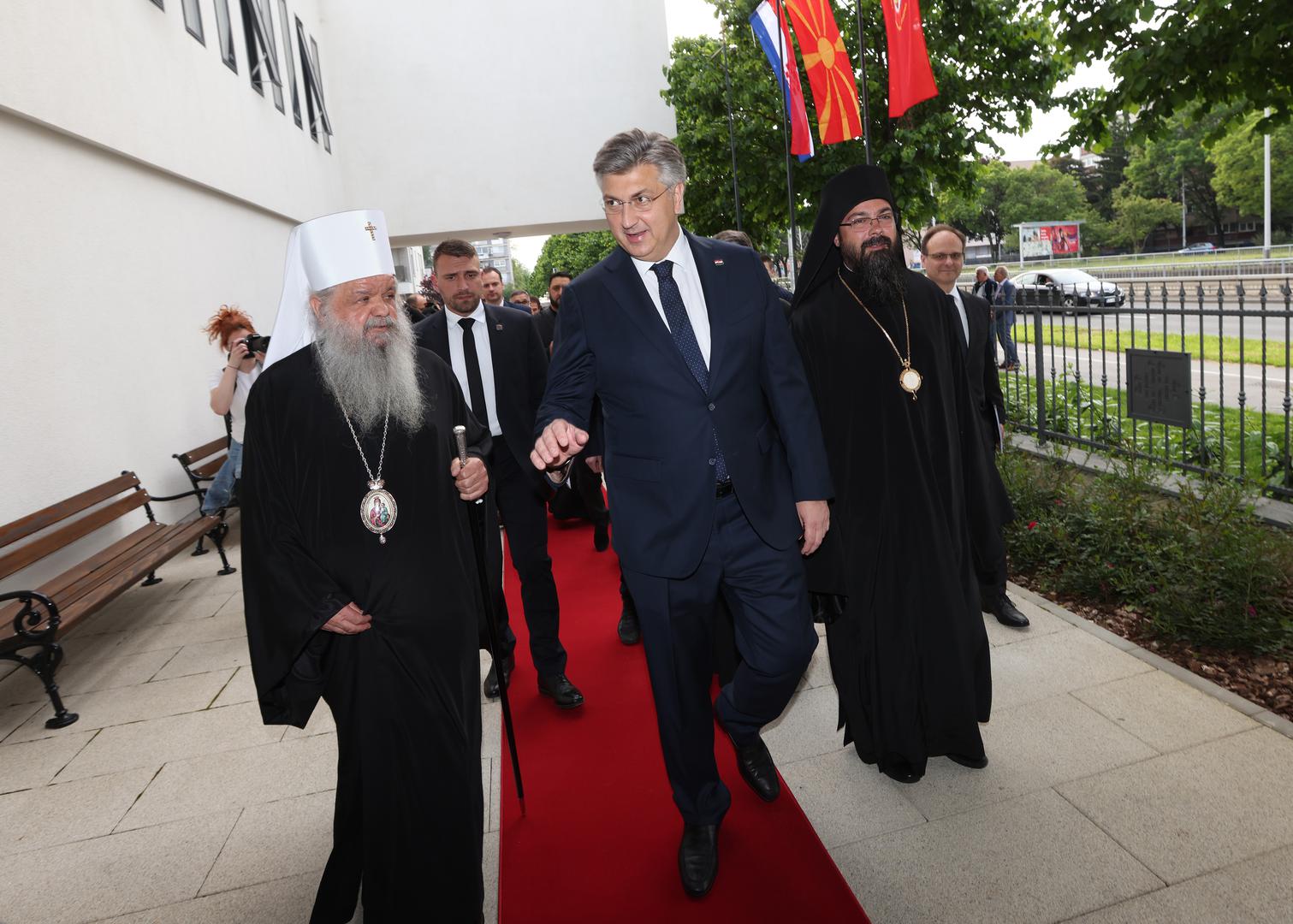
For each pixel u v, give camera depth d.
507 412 3.66
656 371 2.31
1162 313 5.43
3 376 4.97
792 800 2.77
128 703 4.12
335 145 15.17
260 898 2.57
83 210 6.11
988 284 16.28
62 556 5.46
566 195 15.95
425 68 15.49
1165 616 3.61
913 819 2.63
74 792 3.31
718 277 2.37
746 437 2.37
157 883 2.70
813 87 6.99
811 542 2.47
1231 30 5.16
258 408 2.24
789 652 2.39
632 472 2.37
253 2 10.81
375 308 2.23
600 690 3.79
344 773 2.23
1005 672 3.46
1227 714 2.99
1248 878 2.23
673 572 2.32
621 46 15.77
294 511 2.24
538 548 3.66
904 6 5.97
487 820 2.86
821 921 2.23
